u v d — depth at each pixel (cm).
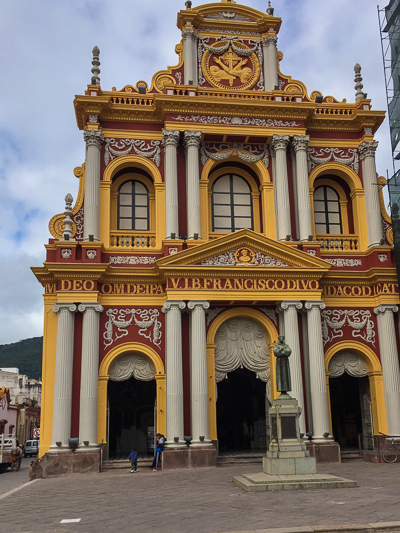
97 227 2406
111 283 2369
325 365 2414
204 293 2302
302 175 2547
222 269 2306
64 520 1169
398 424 2344
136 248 2431
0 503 1459
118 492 1562
